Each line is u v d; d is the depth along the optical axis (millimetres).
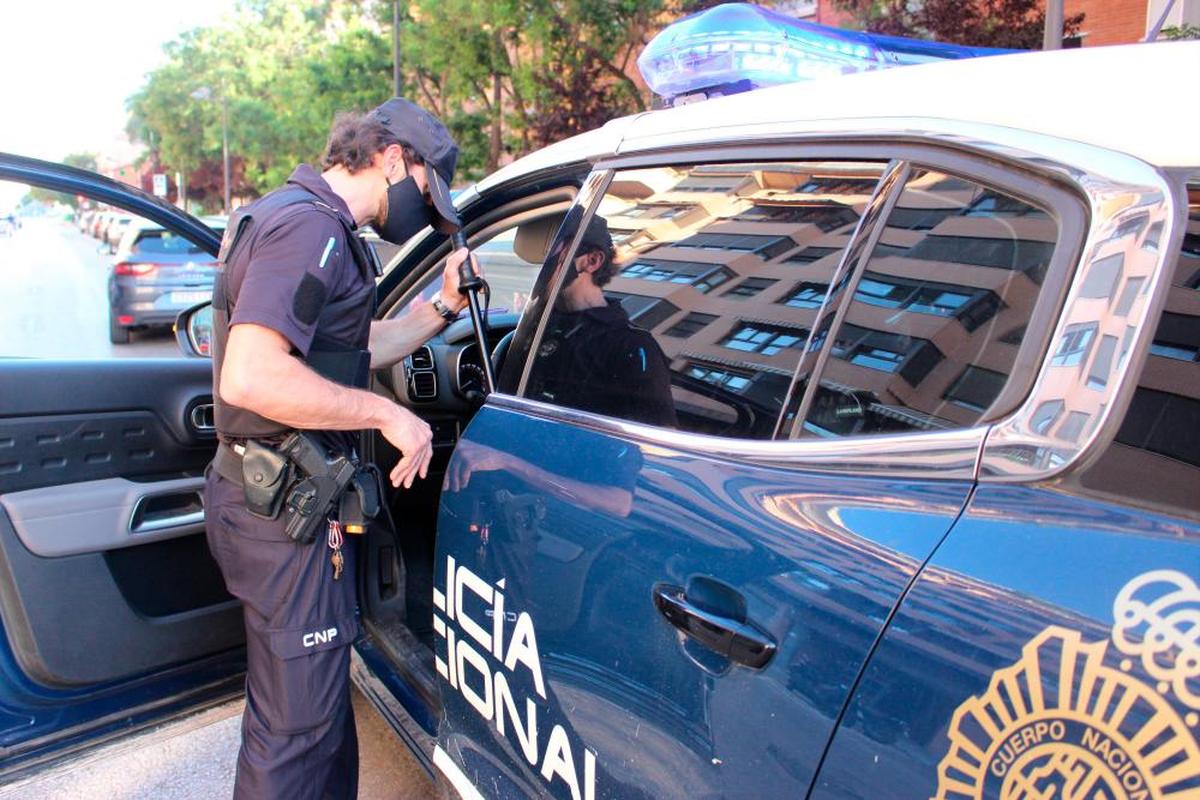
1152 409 892
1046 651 827
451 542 1692
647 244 1531
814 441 1150
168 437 2420
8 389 2146
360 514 1721
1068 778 794
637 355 1467
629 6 12359
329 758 1786
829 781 974
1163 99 956
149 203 2385
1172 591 782
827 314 1201
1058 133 1015
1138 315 897
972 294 1049
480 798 1648
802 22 1818
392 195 1794
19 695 2148
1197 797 714
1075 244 964
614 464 1384
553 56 13508
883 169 1188
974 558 916
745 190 1382
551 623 1405
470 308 1927
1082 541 860
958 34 7906
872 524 1021
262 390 1502
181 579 2338
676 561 1201
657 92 1901
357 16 19734
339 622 1744
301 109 21000
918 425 1050
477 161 16094
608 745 1293
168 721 2383
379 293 2361
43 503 2119
